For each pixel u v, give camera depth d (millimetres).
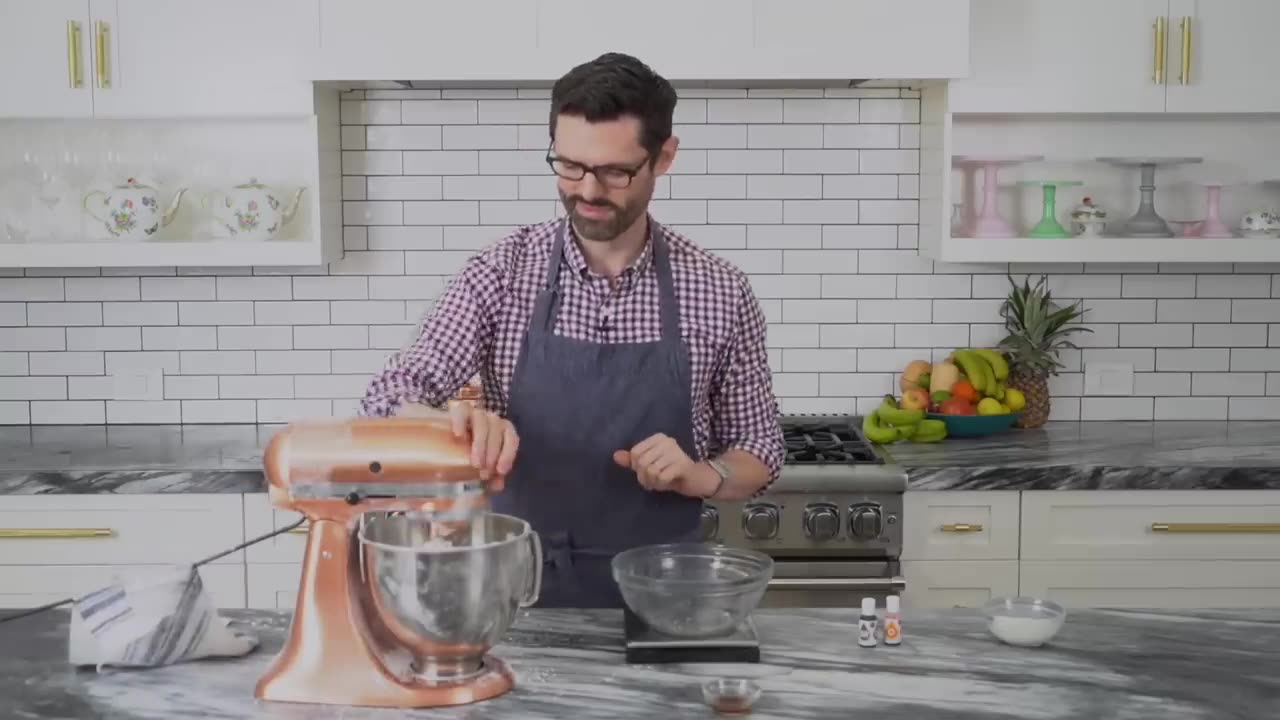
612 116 2062
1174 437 3758
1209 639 1990
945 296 3965
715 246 3941
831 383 3998
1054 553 3395
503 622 1742
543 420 2396
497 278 2406
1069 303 3988
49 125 3730
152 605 1847
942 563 3404
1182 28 3609
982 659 1892
